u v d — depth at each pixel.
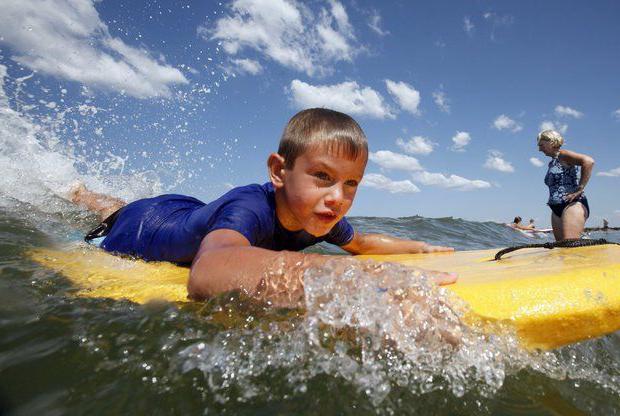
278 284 0.39
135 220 0.78
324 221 0.59
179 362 0.34
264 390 0.31
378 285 0.38
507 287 0.42
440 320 0.37
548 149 1.57
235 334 0.37
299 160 0.58
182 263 0.70
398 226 1.97
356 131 0.58
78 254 0.70
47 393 0.31
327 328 0.36
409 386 0.33
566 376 0.37
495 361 0.36
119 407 0.29
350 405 0.30
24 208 1.01
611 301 0.42
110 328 0.39
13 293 0.48
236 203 0.60
